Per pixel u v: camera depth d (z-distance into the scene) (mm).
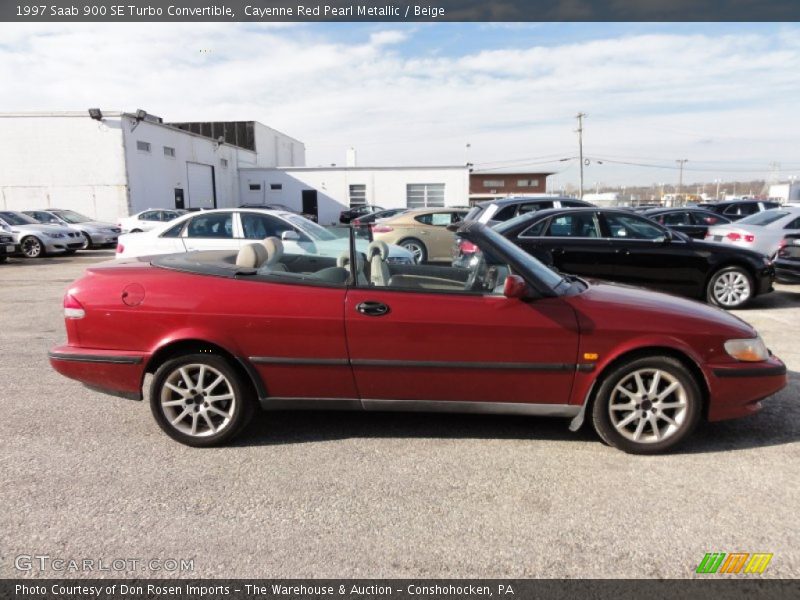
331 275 3471
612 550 2426
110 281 3465
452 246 3947
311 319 3283
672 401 3309
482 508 2748
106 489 2922
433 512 2713
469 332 3256
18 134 22703
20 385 4574
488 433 3637
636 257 7375
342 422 3820
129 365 3373
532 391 3336
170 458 3281
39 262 15148
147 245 8031
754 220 9922
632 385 3328
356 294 3342
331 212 37219
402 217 11594
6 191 23016
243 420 3420
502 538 2510
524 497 2850
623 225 7547
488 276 3465
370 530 2566
